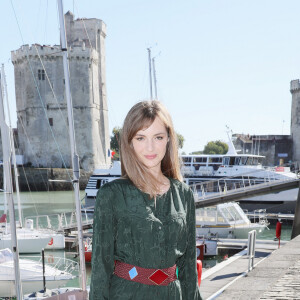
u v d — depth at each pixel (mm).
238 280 5578
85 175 73562
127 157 1714
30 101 74812
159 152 1748
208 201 24844
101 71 88875
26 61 75000
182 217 1745
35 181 67875
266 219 28250
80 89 77062
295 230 13953
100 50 89062
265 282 5363
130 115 1752
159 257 1628
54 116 75562
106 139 88125
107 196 1626
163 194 1730
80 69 77188
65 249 21922
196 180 33219
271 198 33000
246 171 32125
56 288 13102
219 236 22844
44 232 22250
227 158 32875
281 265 6203
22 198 52844
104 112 88688
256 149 92812
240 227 22906
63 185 70625
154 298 1629
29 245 20234
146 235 1611
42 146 74438
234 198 24922
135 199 1646
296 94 91938
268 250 16203
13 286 13656
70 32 87500
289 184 24234
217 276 11523
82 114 76938
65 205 43375
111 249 1621
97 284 1587
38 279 13867
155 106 1769
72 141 10000
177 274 1844
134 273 1624
